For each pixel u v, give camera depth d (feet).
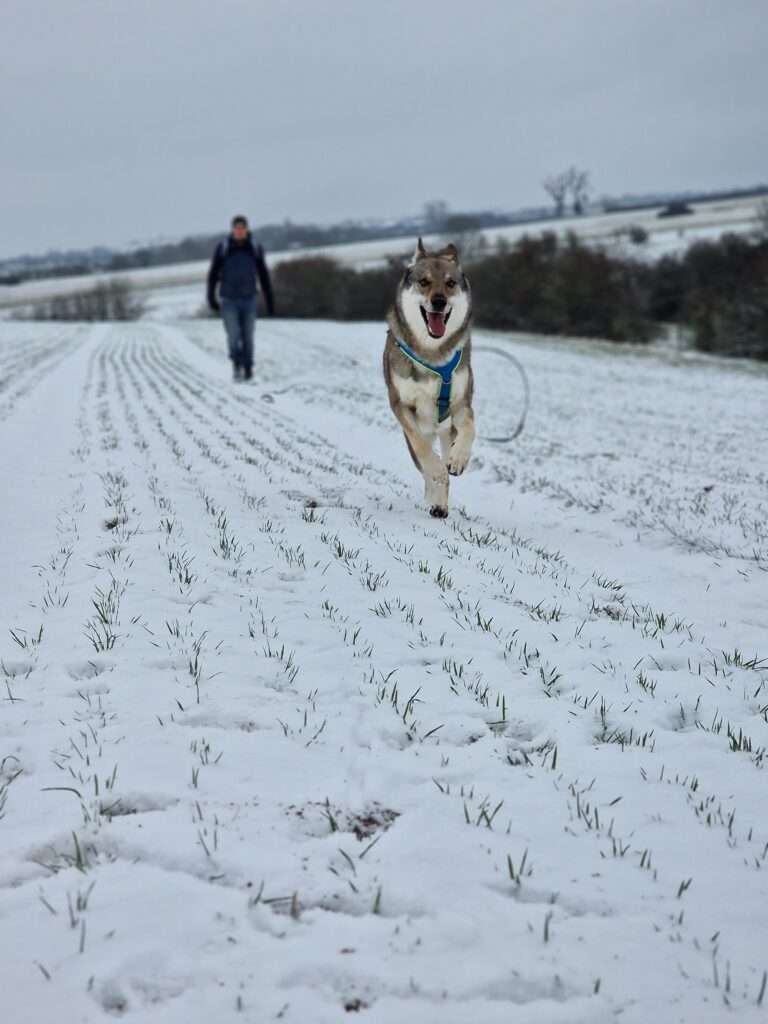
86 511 23.07
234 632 15.51
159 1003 7.45
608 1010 7.55
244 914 8.52
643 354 130.41
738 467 40.47
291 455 35.22
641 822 10.52
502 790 11.05
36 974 7.65
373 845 9.71
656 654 16.06
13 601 16.53
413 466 35.78
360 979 7.78
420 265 24.16
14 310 266.36
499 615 17.29
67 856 9.40
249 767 11.21
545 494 31.48
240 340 61.98
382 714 12.92
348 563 19.90
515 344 138.21
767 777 11.79
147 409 47.98
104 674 13.58
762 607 19.62
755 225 193.67
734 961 8.20
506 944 8.26
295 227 376.07
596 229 265.75
